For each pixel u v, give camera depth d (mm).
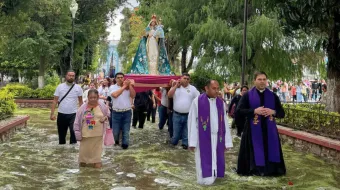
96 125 7172
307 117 10062
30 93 22016
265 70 18797
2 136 9867
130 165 7438
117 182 6184
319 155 8562
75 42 30672
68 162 7578
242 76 12281
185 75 9328
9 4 16250
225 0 18438
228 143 6473
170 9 21047
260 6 17672
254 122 6762
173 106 9484
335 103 10602
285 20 10469
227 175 6766
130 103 9156
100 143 7262
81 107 7223
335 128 8805
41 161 7613
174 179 6457
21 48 24234
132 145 9656
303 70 19969
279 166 6785
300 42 18500
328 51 10414
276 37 17078
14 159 7695
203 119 6273
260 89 6816
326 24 9922
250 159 6715
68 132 11773
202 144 6230
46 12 23250
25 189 5672
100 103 7340
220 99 6492
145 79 10117
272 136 6738
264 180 6465
